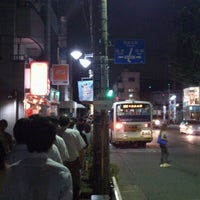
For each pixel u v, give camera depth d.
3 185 3.41
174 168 17.33
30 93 24.80
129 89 112.75
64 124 9.03
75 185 9.12
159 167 17.75
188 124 46.00
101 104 10.26
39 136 3.53
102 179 10.22
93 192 10.25
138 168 17.48
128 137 28.67
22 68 28.67
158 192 11.84
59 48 50.00
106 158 10.30
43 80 24.47
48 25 34.34
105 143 10.34
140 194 11.47
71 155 8.97
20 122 4.55
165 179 14.30
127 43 19.05
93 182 10.34
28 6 31.02
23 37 31.17
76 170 9.12
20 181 3.42
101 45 10.48
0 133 7.68
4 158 3.41
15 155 4.42
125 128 28.77
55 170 3.46
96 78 10.45
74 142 9.04
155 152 25.33
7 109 28.17
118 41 19.08
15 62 28.75
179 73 44.59
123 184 13.25
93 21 10.55
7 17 30.09
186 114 74.38
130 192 11.84
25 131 4.43
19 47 31.70
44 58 34.22
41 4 36.31
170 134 46.94
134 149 27.66
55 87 43.38
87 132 15.34
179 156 22.25
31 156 3.54
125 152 25.42
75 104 45.00
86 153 13.05
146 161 20.28
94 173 10.30
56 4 49.38
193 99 70.12
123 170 16.80
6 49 29.41
